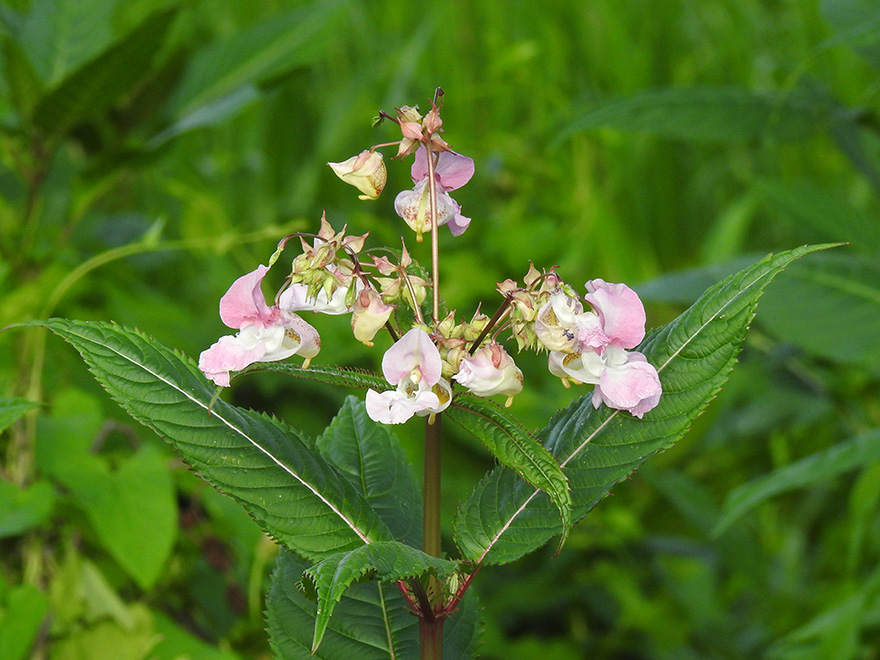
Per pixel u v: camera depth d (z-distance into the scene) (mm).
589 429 611
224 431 592
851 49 1115
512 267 1619
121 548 807
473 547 606
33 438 867
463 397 579
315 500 596
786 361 1335
